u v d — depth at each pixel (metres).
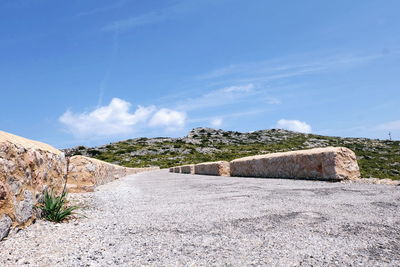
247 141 94.12
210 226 4.72
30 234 4.67
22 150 5.23
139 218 5.71
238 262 3.13
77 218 6.09
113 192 11.45
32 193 5.59
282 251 3.40
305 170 12.75
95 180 12.84
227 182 13.46
